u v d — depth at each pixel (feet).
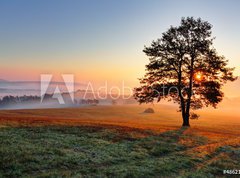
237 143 123.85
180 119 354.54
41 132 100.73
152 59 169.89
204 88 165.37
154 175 65.87
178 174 69.31
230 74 164.35
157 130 135.54
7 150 69.00
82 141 92.17
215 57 163.63
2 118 135.03
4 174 55.31
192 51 161.89
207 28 164.25
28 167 60.90
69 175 58.03
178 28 165.07
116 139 102.94
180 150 98.68
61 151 75.05
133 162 74.49
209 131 164.14
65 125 122.21
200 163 82.69
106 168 65.67
